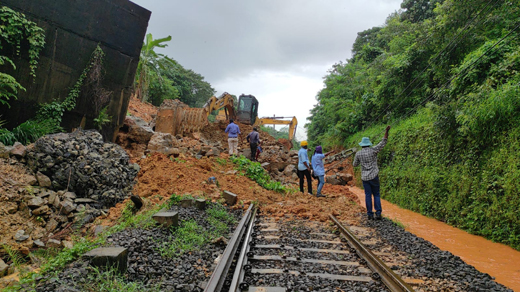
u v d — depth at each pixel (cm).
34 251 547
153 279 379
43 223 624
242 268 419
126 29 1127
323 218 767
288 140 2677
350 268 450
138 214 676
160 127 1546
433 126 1027
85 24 1036
